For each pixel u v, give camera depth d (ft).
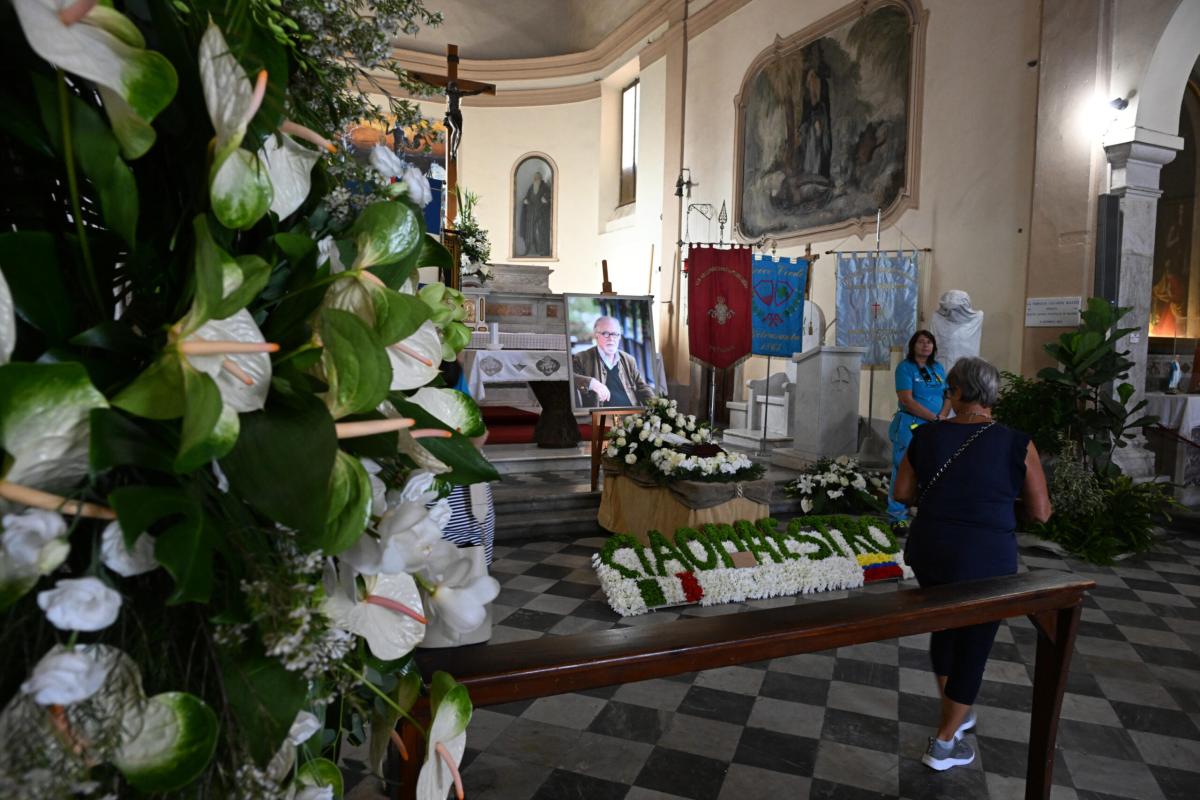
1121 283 22.63
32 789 1.53
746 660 6.27
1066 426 21.39
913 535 9.77
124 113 1.79
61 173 2.17
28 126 1.92
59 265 1.98
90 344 1.85
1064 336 21.81
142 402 1.74
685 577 15.42
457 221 29.04
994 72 25.68
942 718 9.76
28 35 1.55
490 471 2.65
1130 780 9.64
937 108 27.76
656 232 45.70
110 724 1.66
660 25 44.96
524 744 10.19
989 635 9.32
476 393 25.13
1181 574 18.33
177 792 1.91
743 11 38.34
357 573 2.31
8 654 1.70
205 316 1.75
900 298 28.35
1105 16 22.39
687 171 43.09
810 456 27.20
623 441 19.97
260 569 1.86
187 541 1.68
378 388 2.01
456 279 19.97
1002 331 25.43
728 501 17.85
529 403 36.73
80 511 1.70
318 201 2.55
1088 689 12.15
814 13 33.68
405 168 2.72
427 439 2.55
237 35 2.12
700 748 10.18
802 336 30.71
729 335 31.24
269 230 2.31
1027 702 11.57
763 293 30.99
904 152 29.14
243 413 1.97
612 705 11.30
